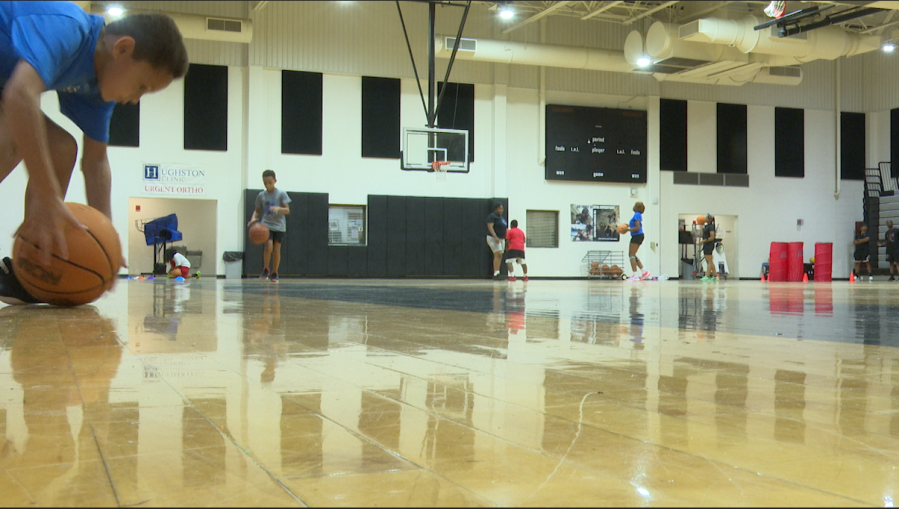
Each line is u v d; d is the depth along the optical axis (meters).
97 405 0.97
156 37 1.63
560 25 15.61
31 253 2.51
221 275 14.06
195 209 15.80
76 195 13.76
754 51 13.59
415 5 15.06
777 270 16.84
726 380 1.32
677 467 0.71
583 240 16.27
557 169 15.99
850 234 17.98
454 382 1.24
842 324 2.84
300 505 0.57
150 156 13.72
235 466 0.68
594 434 0.85
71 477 0.63
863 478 0.68
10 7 1.47
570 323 2.68
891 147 17.81
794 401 1.11
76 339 1.81
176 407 0.97
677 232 16.80
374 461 0.71
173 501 0.57
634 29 15.62
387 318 2.81
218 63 14.04
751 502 0.60
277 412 0.95
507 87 15.70
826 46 13.59
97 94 1.88
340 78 14.72
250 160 14.16
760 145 17.38
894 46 14.17
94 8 12.59
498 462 0.71
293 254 14.45
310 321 2.59
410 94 15.09
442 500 0.59
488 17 15.30
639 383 1.26
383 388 1.16
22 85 1.42
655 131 16.59
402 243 15.12
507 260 13.16
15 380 1.18
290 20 14.38
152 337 1.90
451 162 13.44
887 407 1.06
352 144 14.80
